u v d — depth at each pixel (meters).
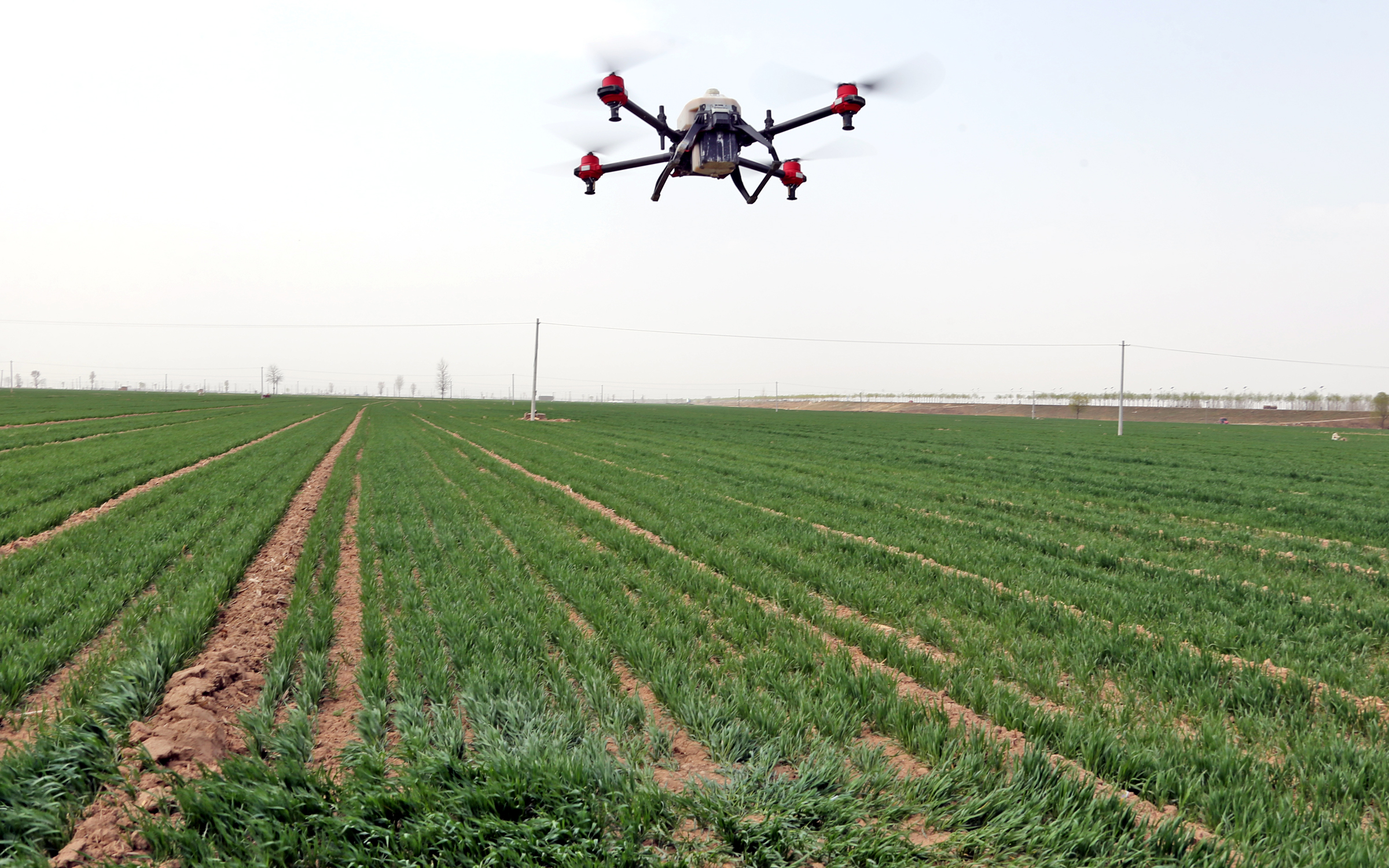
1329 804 3.97
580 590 8.27
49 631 6.26
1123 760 4.27
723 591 8.58
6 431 36.53
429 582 8.74
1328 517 16.19
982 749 4.43
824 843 3.46
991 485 21.17
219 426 45.50
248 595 8.16
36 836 3.37
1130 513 16.47
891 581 9.04
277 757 4.27
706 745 4.65
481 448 33.75
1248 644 6.80
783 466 26.73
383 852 3.35
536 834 3.52
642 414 96.88
